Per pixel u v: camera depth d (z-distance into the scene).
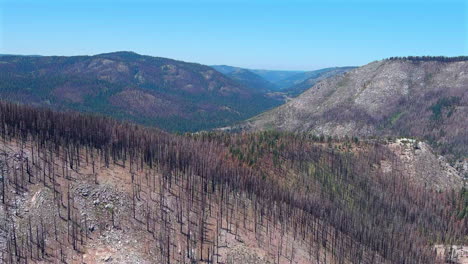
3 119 157.62
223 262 129.75
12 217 123.69
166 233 134.62
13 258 112.44
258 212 162.38
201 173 175.00
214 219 149.75
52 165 147.88
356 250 162.50
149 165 171.50
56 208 130.88
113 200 141.50
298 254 147.25
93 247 123.44
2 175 133.50
